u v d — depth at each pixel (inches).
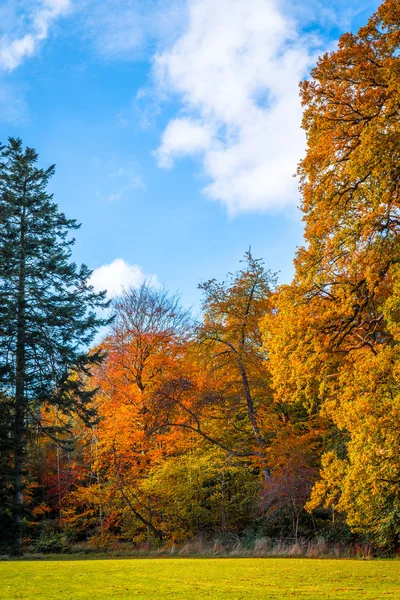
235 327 1026.1
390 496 648.4
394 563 608.7
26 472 937.5
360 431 536.4
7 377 976.9
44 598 355.6
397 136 527.2
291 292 661.9
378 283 581.0
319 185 626.8
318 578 468.1
